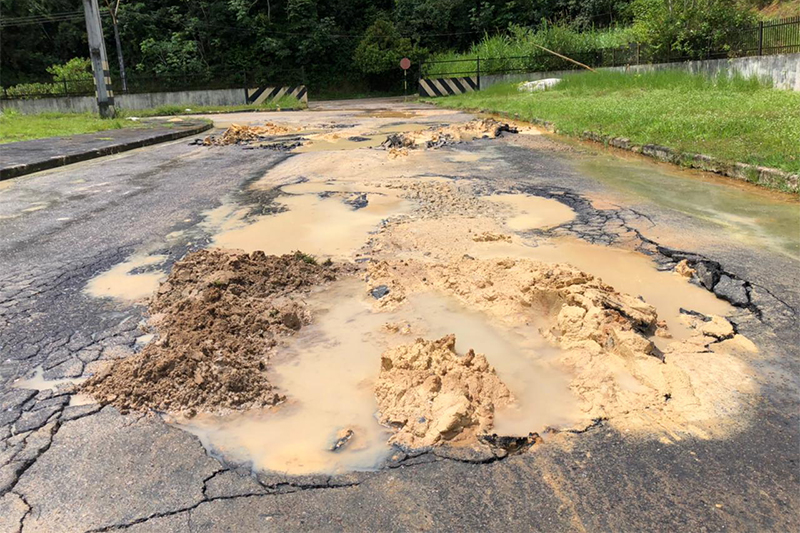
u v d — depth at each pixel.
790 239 5.13
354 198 7.11
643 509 2.17
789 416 2.69
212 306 3.72
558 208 6.44
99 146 12.21
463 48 38.59
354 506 2.21
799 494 2.22
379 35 36.03
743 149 8.35
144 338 3.55
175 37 35.06
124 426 2.72
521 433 2.61
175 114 25.38
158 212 6.77
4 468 2.44
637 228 5.59
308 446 2.57
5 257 5.23
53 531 2.11
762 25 17.77
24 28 35.59
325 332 3.61
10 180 9.12
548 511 2.16
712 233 5.37
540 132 13.42
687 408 2.76
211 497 2.27
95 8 19.92
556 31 29.64
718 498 2.21
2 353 3.41
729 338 3.42
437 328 3.62
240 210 6.73
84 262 5.04
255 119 21.03
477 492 2.27
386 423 2.71
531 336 3.49
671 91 16.48
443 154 10.40
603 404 2.80
